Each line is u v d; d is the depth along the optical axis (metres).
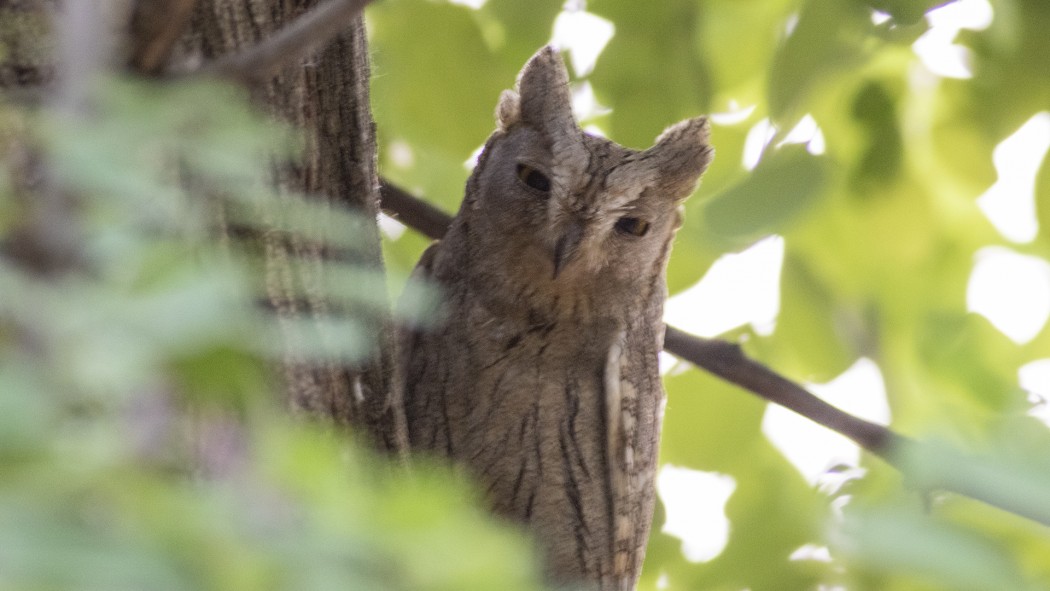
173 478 2.50
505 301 9.38
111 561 2.12
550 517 9.60
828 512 2.70
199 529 2.26
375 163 6.81
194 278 2.41
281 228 5.43
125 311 2.34
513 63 10.45
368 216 6.55
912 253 10.09
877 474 5.02
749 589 9.48
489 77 10.03
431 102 10.03
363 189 6.54
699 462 10.35
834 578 7.79
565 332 9.48
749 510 9.87
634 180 9.48
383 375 6.61
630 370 9.73
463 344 9.38
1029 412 3.11
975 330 3.45
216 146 2.74
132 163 2.61
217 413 2.98
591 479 9.63
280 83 6.23
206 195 5.07
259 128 2.86
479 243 9.51
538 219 9.28
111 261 2.47
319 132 6.43
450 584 2.40
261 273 5.36
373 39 10.07
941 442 2.77
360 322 5.99
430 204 9.83
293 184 6.19
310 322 2.94
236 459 2.83
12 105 3.99
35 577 2.07
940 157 10.00
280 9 6.21
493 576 2.42
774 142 8.27
